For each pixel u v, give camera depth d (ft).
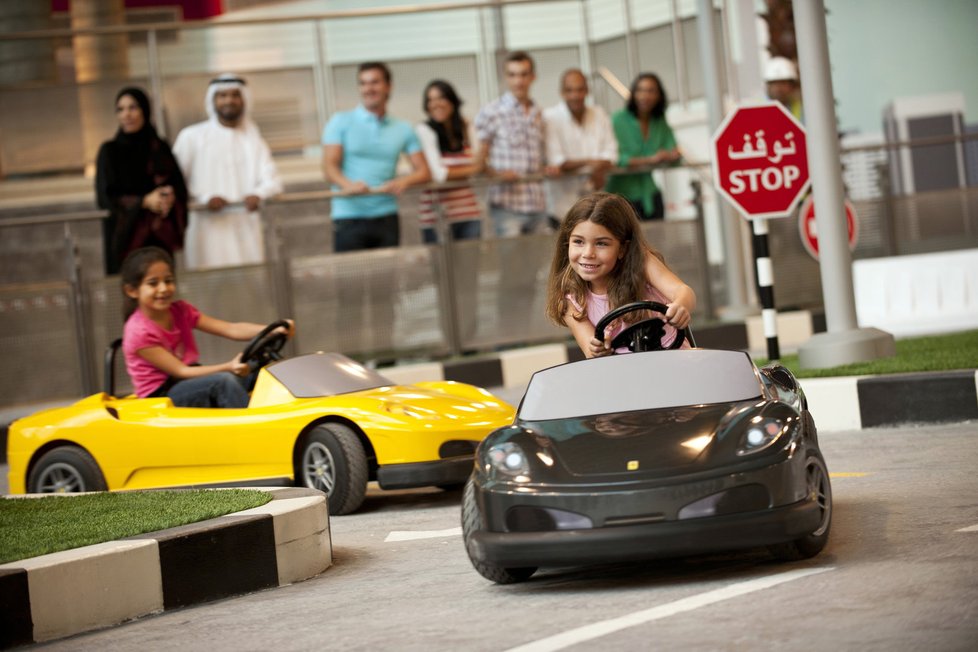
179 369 43.27
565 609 24.00
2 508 34.27
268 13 105.50
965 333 63.52
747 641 20.38
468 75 85.46
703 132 85.87
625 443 25.41
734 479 24.09
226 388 41.86
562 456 25.44
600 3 87.97
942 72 110.63
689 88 87.20
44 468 41.98
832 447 42.29
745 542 23.93
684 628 21.58
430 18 85.40
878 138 108.37
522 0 83.71
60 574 25.71
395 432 37.52
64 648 24.70
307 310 67.31
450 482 37.58
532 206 72.69
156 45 80.48
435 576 28.71
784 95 76.54
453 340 70.49
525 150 72.08
